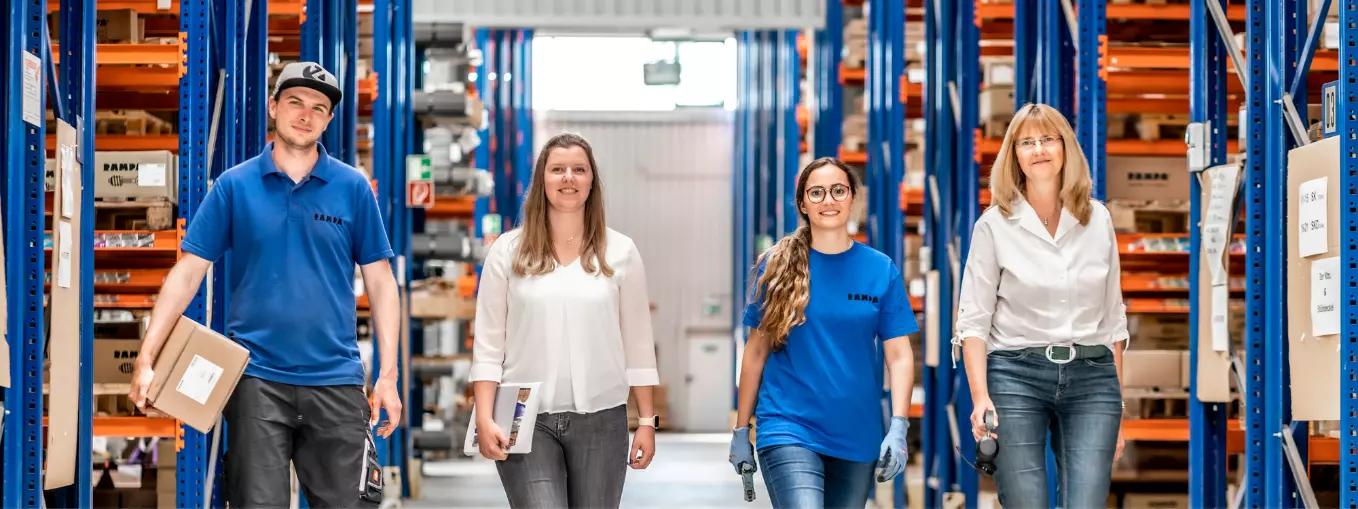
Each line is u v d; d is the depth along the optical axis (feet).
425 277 36.60
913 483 28.40
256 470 12.58
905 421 13.32
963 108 25.09
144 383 12.21
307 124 12.87
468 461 44.34
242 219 12.81
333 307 12.96
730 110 71.72
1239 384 16.35
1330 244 13.33
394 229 30.19
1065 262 12.96
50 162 18.37
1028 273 12.96
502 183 62.64
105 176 19.08
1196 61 17.12
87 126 13.93
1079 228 13.09
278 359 12.71
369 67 30.71
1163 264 22.72
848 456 13.19
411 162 30.68
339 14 24.57
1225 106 17.15
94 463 21.97
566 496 13.03
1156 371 20.79
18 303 12.30
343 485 12.91
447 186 34.12
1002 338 13.20
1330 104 13.70
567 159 12.77
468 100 33.88
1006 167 13.20
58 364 13.07
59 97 13.30
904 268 29.45
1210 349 16.85
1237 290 20.99
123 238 18.43
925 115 27.58
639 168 71.56
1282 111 14.90
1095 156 19.60
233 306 12.95
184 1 18.11
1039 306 12.96
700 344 71.72
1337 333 13.20
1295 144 15.11
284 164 12.99
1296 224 14.05
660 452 47.75
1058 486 13.58
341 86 24.68
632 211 71.51
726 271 71.87
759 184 63.87
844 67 39.34
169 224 19.19
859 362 13.29
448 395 45.65
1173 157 23.07
